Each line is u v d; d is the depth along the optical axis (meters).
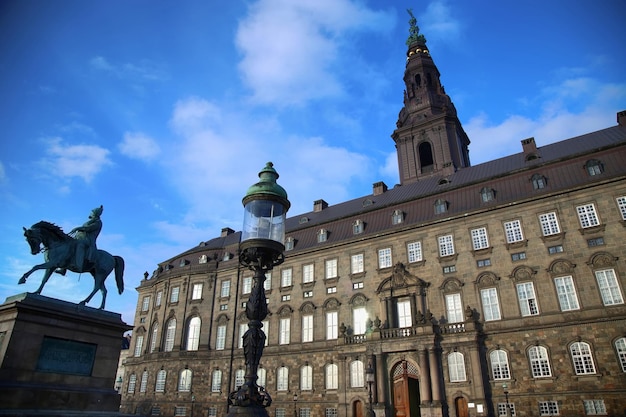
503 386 37.56
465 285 43.16
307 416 47.84
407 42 81.31
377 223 52.88
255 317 13.52
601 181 38.81
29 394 16.38
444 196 49.50
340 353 46.41
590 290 36.78
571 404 34.56
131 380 66.19
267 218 14.84
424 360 40.41
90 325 19.41
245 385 12.57
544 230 40.75
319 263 54.62
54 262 19.36
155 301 68.94
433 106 70.75
